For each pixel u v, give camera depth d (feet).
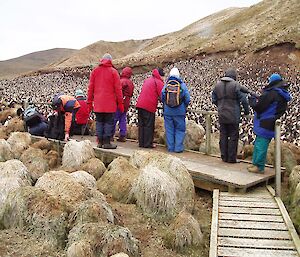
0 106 65.92
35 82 202.18
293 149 32.24
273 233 20.49
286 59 153.99
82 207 20.02
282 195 25.50
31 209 20.35
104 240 17.89
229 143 30.14
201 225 22.88
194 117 59.67
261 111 26.66
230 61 172.14
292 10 200.13
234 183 25.53
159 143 37.19
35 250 18.53
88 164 29.73
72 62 365.20
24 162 30.89
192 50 203.92
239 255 18.60
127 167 27.25
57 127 37.27
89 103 34.12
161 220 22.86
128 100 37.17
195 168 28.78
